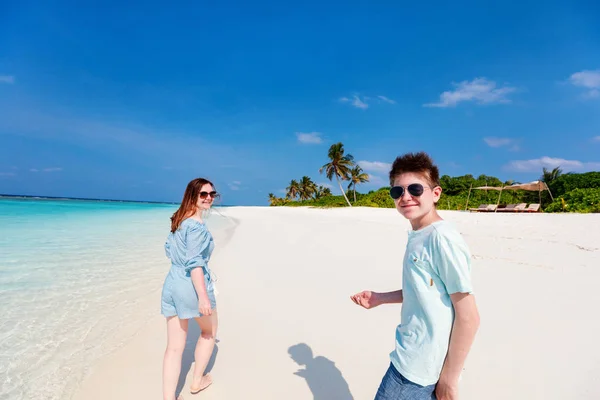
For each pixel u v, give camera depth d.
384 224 15.93
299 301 4.73
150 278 5.93
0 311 4.29
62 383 2.76
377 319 4.09
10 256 7.48
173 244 2.47
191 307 2.38
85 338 3.58
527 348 3.17
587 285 4.96
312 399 2.59
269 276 6.04
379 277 5.92
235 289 5.29
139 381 2.80
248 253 8.41
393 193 1.71
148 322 4.02
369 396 2.62
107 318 4.12
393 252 8.32
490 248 7.86
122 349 3.35
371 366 3.05
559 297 4.46
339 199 57.28
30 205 35.12
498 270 5.88
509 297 4.49
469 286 1.37
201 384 2.70
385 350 3.34
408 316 1.65
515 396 2.51
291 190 79.19
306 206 59.19
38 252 8.04
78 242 9.87
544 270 5.82
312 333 3.72
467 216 17.19
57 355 3.22
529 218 14.55
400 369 1.62
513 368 2.86
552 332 3.46
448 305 1.50
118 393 2.64
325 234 12.11
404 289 1.70
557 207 20.84
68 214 22.70
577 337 3.34
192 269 2.35
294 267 6.72
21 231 11.90
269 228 15.48
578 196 20.53
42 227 13.47
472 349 3.17
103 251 8.48
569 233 9.56
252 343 3.50
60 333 3.69
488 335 3.43
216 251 8.87
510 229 10.91
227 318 4.15
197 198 2.52
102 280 5.76
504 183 33.69
